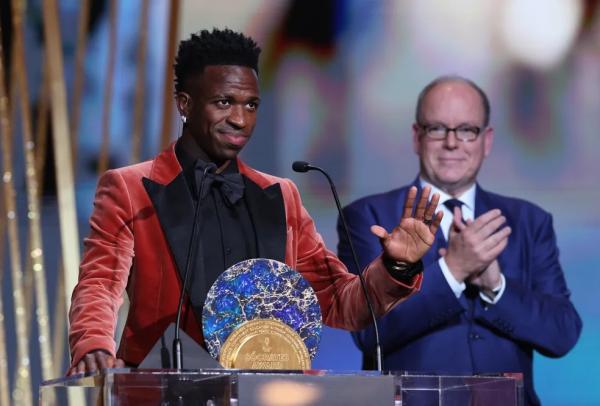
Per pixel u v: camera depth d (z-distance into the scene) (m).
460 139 14.87
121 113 18.36
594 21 17.55
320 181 17.41
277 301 8.62
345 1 17.72
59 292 18.08
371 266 9.35
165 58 18.39
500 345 14.05
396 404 7.56
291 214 10.02
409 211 9.21
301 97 17.61
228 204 9.62
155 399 7.02
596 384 16.59
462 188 14.96
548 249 14.92
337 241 17.23
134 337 9.25
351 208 15.12
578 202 17.25
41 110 18.36
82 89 18.38
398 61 17.64
